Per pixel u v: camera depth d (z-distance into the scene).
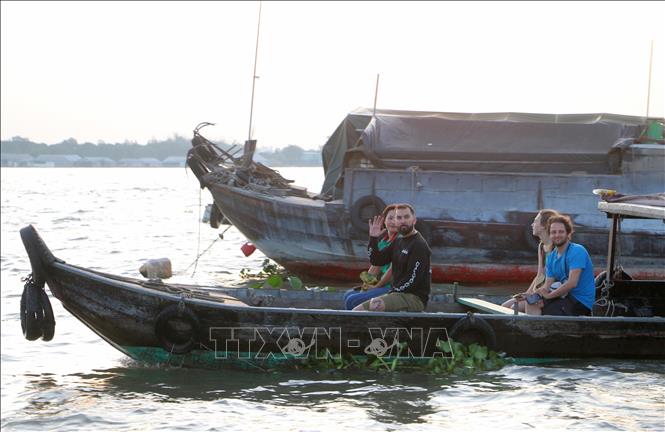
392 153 49.44
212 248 73.56
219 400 24.08
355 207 47.91
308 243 49.31
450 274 47.94
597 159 48.94
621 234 46.47
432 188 47.66
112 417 22.81
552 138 49.66
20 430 21.94
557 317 27.20
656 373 26.30
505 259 47.47
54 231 92.38
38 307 26.81
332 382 25.86
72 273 26.98
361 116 54.38
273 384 25.78
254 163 54.25
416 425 21.45
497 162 49.38
